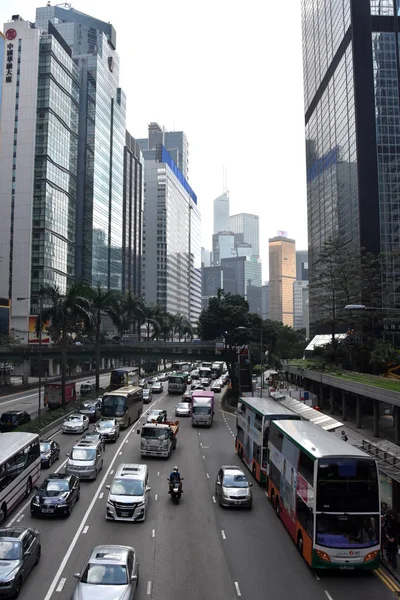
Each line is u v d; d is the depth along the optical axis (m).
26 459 24.77
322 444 19.19
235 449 38.31
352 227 83.56
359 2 82.50
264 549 18.75
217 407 65.94
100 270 154.25
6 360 83.62
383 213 79.62
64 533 19.73
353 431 48.34
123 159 184.75
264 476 28.08
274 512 23.47
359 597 15.14
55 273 123.81
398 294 78.06
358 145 80.44
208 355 80.50
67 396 57.00
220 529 20.84
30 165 118.00
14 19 124.19
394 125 81.06
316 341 97.00
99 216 153.38
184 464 32.84
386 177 80.12
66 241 131.75
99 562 13.84
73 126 138.88
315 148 108.88
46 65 121.81
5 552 15.10
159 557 17.58
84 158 145.62
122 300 92.25
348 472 17.03
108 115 163.62
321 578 16.45
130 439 40.78
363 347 62.56
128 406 46.66
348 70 85.12
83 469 27.80
